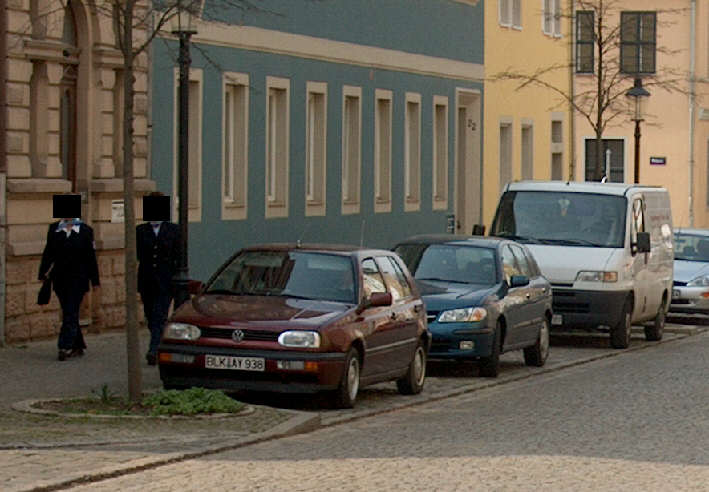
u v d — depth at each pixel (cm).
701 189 9038
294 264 2712
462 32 6025
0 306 3256
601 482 1858
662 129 8931
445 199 5912
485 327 3180
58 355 3092
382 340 2670
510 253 3481
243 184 4341
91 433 2127
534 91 6862
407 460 2006
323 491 1753
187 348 2512
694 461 2055
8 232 3278
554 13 6919
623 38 8881
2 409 2350
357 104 5112
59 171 3488
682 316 5491
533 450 2133
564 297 4088
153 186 3828
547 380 3250
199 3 2670
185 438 2116
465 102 6172
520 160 6731
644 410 2670
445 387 3008
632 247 4194
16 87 3322
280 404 2619
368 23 5162
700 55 8912
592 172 8881
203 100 4091
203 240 4119
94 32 3609
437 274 3356
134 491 1731
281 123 4588
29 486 1705
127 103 2456
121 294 3716
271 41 4466
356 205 5119
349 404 2556
